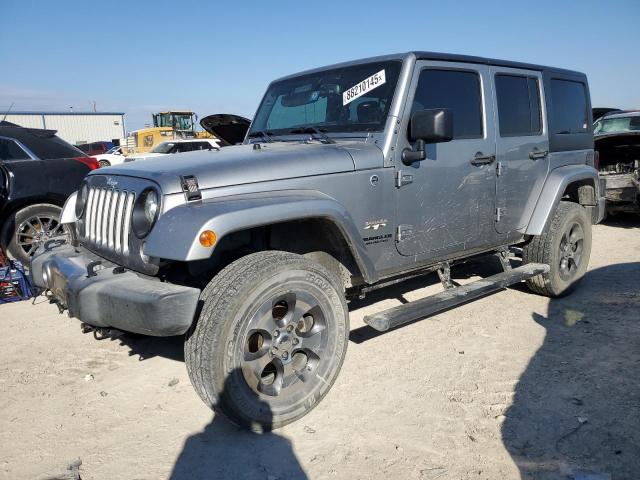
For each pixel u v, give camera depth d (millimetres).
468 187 3998
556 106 4910
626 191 8250
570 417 2939
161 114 29953
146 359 3926
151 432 2939
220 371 2627
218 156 3178
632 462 2525
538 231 4609
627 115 10680
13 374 3727
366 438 2805
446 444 2730
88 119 49719
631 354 3730
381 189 3443
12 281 5535
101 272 2934
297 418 2957
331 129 3820
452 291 3881
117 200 3098
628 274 5820
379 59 3797
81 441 2871
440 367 3617
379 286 3807
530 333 4188
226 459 2670
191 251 2498
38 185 6188
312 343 3031
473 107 4062
